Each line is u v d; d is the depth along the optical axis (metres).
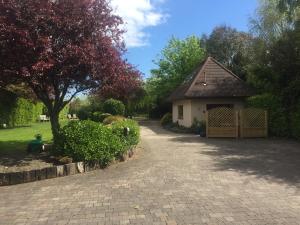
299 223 5.84
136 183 8.73
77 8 11.32
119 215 6.42
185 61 40.03
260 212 6.41
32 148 12.62
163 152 13.71
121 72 12.34
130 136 12.91
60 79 11.95
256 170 10.16
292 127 18.34
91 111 41.19
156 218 6.19
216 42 44.38
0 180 9.20
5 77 11.14
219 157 12.45
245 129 19.17
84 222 6.14
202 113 23.97
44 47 10.46
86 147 10.41
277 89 19.59
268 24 24.38
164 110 46.50
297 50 18.56
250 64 26.67
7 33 10.09
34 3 10.62
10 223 6.25
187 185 8.42
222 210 6.54
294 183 8.60
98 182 8.97
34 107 33.41
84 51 10.91
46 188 8.57
